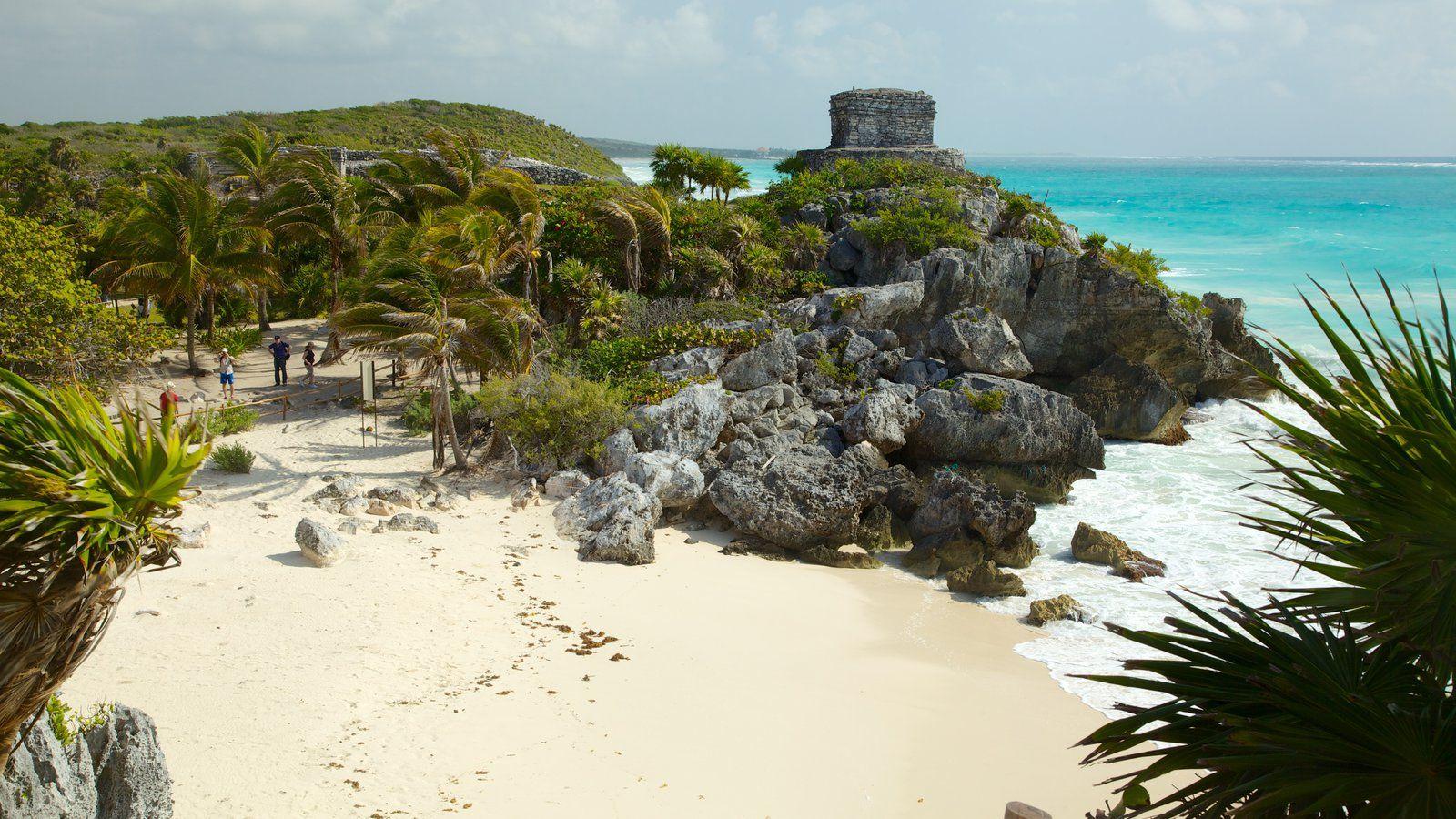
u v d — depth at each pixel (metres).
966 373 32.81
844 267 42.75
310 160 42.91
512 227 33.34
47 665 6.09
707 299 37.16
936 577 21.88
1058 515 26.45
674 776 12.38
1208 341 38.12
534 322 31.39
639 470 23.92
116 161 84.81
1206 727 5.14
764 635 17.59
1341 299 58.03
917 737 14.24
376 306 25.05
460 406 29.02
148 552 6.47
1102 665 17.22
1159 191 168.25
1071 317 38.50
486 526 21.75
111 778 8.59
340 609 16.08
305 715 12.49
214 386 34.12
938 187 44.97
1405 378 5.00
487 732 12.84
